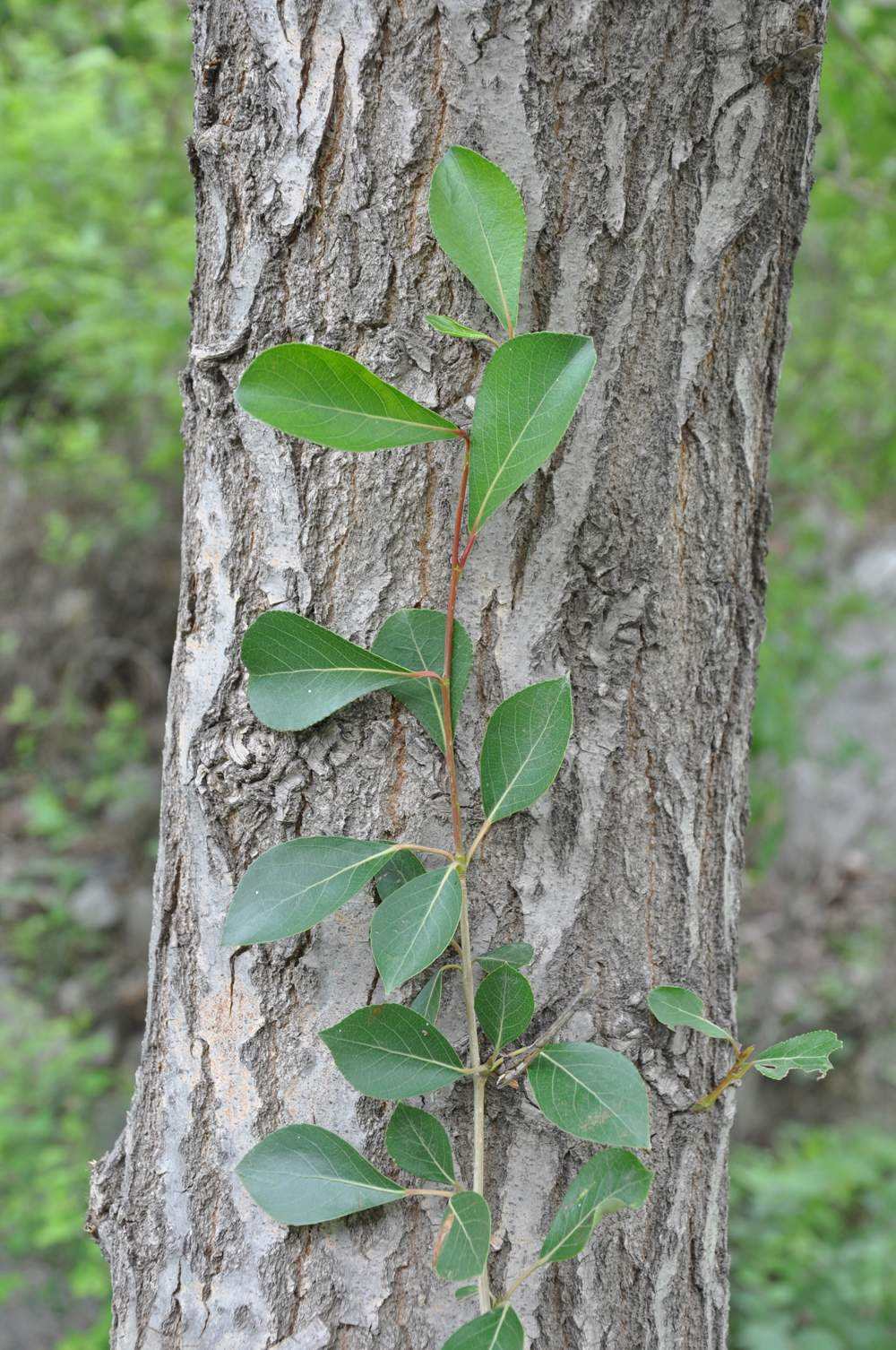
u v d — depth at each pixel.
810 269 4.54
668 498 1.51
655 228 1.49
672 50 1.48
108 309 4.66
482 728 1.50
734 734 1.57
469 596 1.50
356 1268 1.51
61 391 6.09
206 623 1.51
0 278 4.77
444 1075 1.48
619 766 1.52
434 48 1.46
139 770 6.07
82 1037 4.83
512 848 1.51
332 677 1.48
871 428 4.59
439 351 1.48
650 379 1.50
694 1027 1.51
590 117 1.47
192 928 1.53
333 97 1.47
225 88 1.49
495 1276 1.52
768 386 1.56
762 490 1.56
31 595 6.32
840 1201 4.04
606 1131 1.46
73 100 4.82
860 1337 3.43
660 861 1.53
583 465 1.49
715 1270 1.58
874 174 3.58
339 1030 1.47
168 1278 1.53
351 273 1.48
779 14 1.48
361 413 1.43
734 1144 4.50
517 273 1.45
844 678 4.74
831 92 3.18
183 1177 1.53
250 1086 1.52
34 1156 3.72
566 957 1.52
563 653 1.51
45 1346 3.45
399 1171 1.51
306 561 1.50
